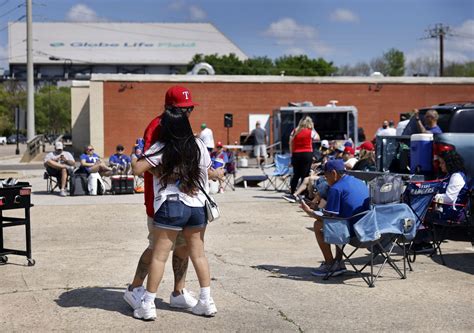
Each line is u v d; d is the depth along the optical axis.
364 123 39.03
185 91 5.70
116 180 15.89
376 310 5.97
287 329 5.45
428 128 10.75
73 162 15.97
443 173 8.70
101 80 36.72
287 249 8.94
